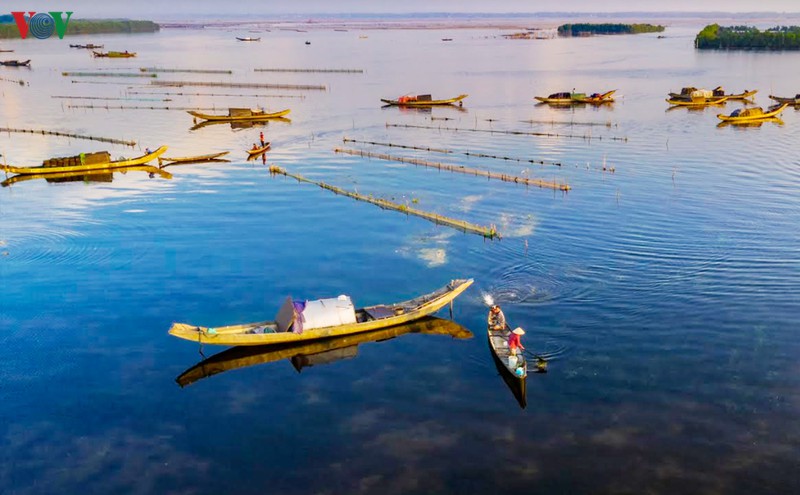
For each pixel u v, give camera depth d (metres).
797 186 87.12
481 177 97.75
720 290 55.97
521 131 134.62
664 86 197.25
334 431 40.03
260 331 51.25
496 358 46.97
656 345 47.94
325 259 67.06
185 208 86.06
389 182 96.81
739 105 161.62
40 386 45.66
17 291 60.47
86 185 99.00
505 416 40.69
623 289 56.94
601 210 79.19
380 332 52.22
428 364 47.34
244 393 44.53
